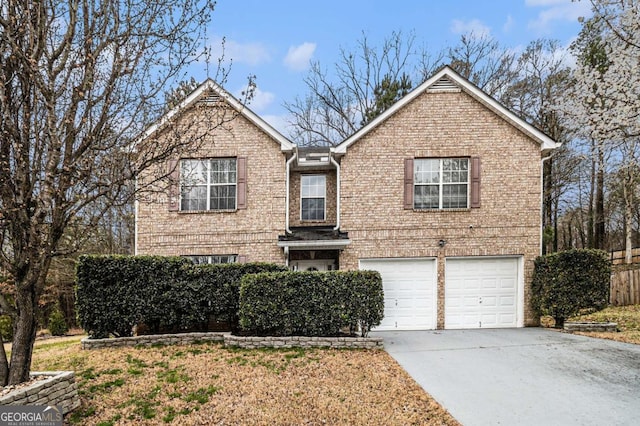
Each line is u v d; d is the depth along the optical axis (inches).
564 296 433.7
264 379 275.6
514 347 358.0
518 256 478.3
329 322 372.5
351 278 374.9
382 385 259.9
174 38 241.4
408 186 483.8
